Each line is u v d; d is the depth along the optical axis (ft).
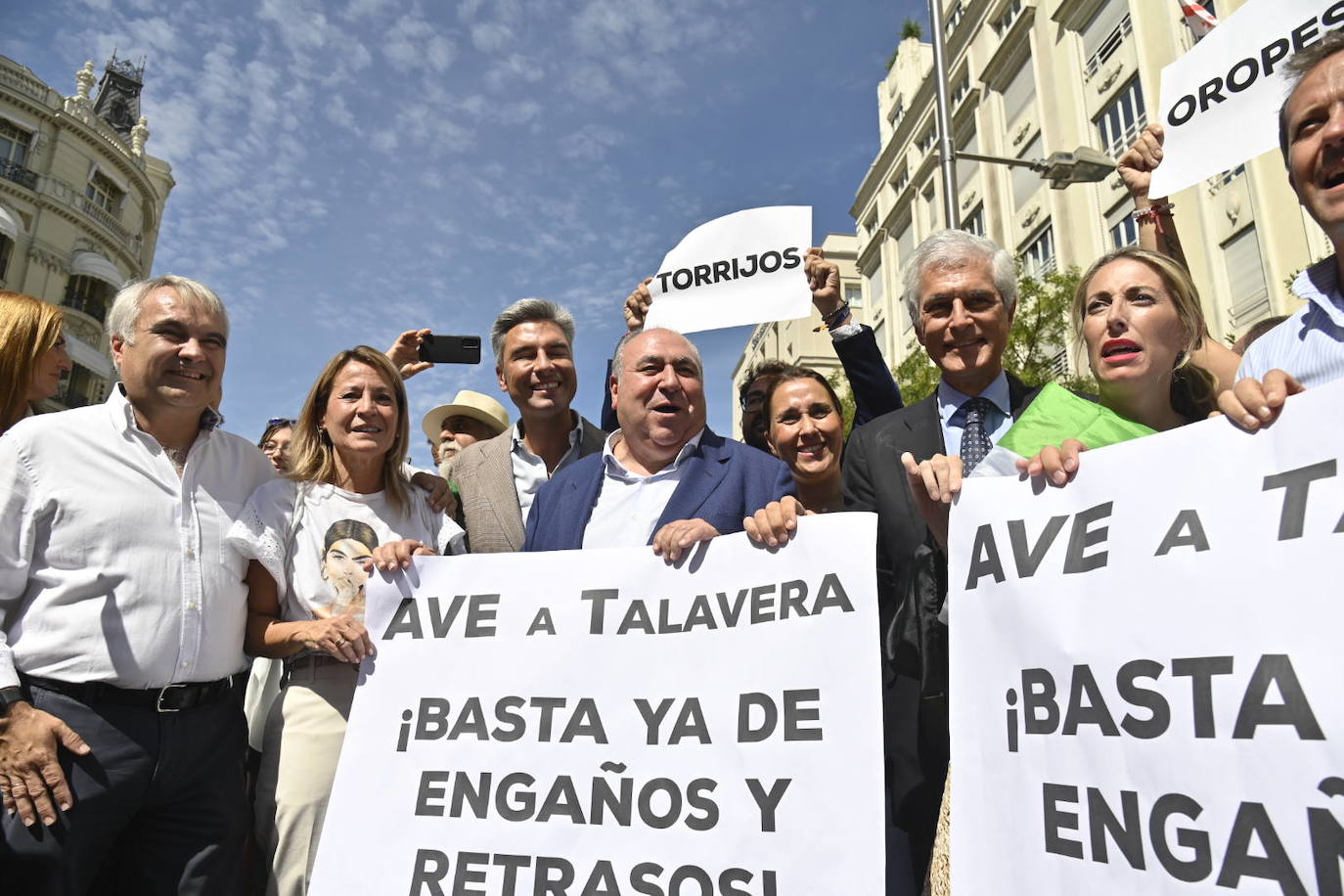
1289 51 9.05
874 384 12.01
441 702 7.49
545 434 12.09
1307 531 4.62
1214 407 7.47
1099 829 4.92
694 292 12.87
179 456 8.34
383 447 8.91
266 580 8.61
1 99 92.94
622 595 7.34
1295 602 4.56
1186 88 9.87
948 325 8.76
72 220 98.84
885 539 8.22
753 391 13.50
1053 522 5.67
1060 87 63.31
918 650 6.97
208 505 8.21
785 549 6.86
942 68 28.86
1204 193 47.26
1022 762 5.36
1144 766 4.83
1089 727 5.12
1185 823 4.61
